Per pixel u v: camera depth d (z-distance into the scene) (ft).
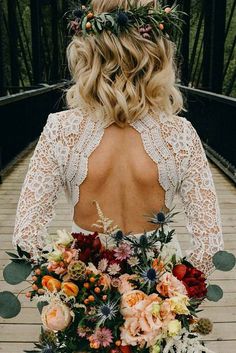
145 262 4.17
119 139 4.56
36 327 10.74
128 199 4.59
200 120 33.42
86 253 4.18
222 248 4.65
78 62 4.60
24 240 4.54
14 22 41.34
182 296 4.02
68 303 4.14
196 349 4.34
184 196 4.71
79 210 4.72
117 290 4.15
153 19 4.42
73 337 4.23
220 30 33.65
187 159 4.61
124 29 4.38
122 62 4.39
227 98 24.35
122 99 4.36
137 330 4.01
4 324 10.85
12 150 28.78
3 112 26.03
